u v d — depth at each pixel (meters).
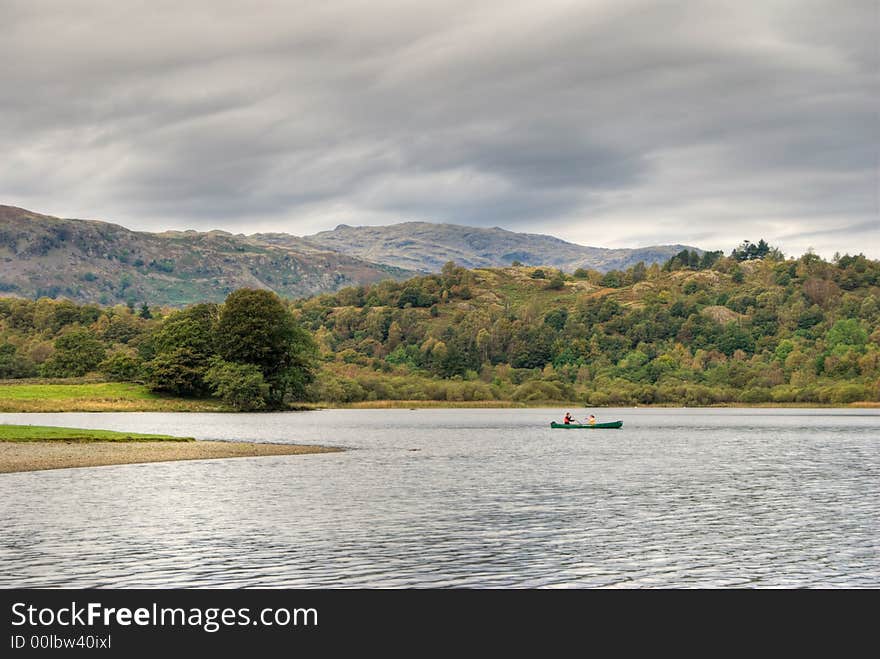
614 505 48.09
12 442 77.94
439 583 31.23
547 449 91.56
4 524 40.31
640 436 118.00
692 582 31.61
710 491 54.78
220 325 182.25
